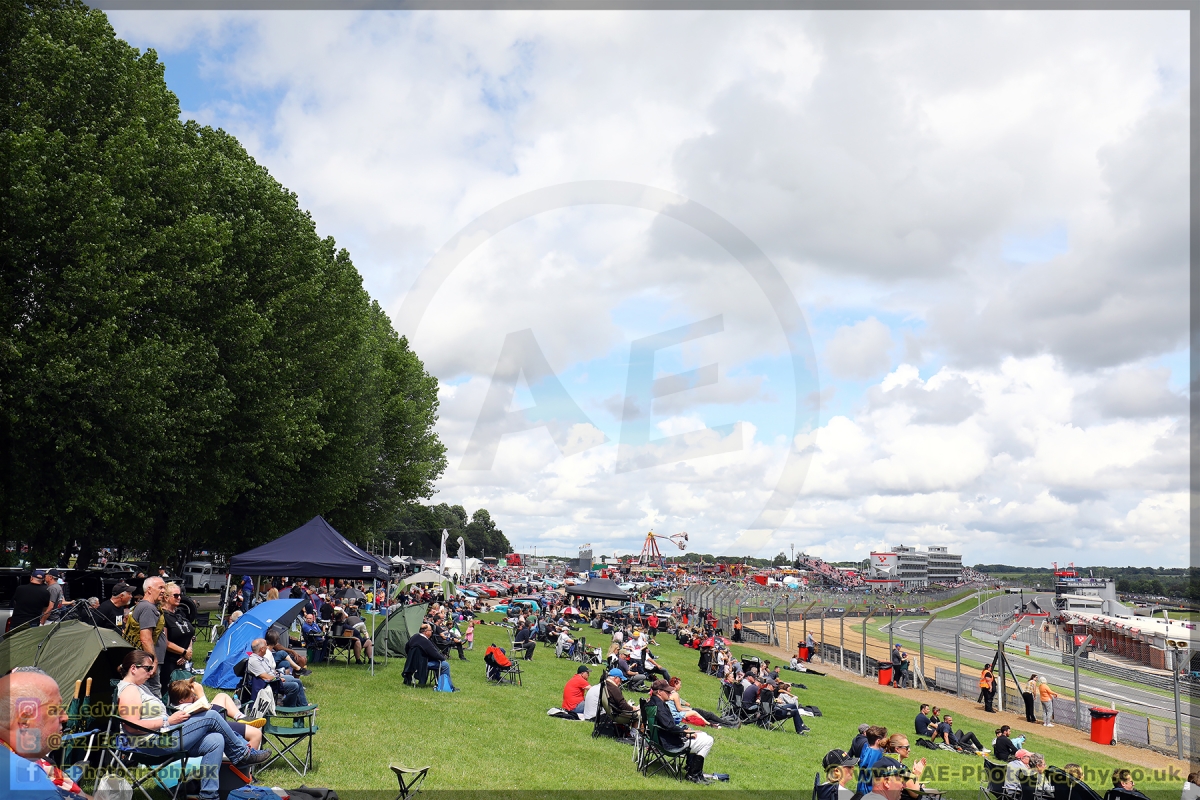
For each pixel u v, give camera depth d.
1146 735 23.77
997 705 29.16
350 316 36.56
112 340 21.22
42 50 20.56
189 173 23.64
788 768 14.02
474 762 11.37
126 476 22.66
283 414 28.22
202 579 52.59
